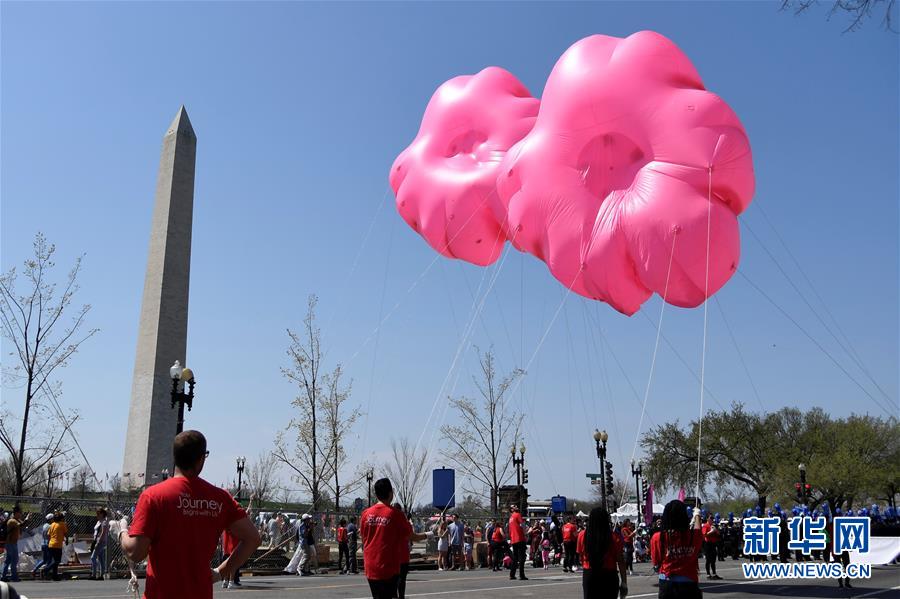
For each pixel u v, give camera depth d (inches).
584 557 380.2
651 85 582.2
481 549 1288.1
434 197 706.2
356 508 1670.8
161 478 1314.0
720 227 548.4
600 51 612.1
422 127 754.2
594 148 609.3
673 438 2672.2
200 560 192.9
